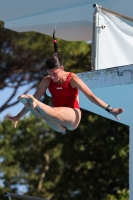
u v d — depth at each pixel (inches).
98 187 1839.3
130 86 774.5
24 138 2337.6
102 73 803.4
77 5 1153.4
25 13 1218.6
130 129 989.8
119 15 891.4
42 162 2365.9
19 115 673.6
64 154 1897.1
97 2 1123.3
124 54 882.8
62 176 1955.0
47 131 2321.6
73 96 655.8
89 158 1856.5
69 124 641.6
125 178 1713.8
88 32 1302.9
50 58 639.8
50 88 657.0
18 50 1835.6
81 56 1834.4
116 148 1710.1
